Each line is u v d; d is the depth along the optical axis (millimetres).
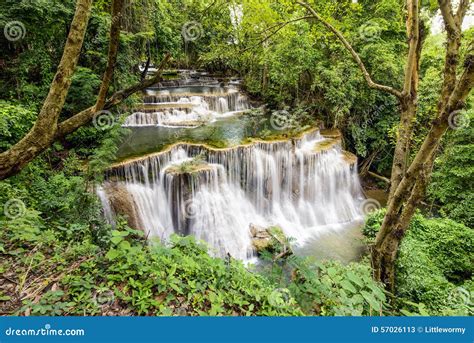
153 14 12125
